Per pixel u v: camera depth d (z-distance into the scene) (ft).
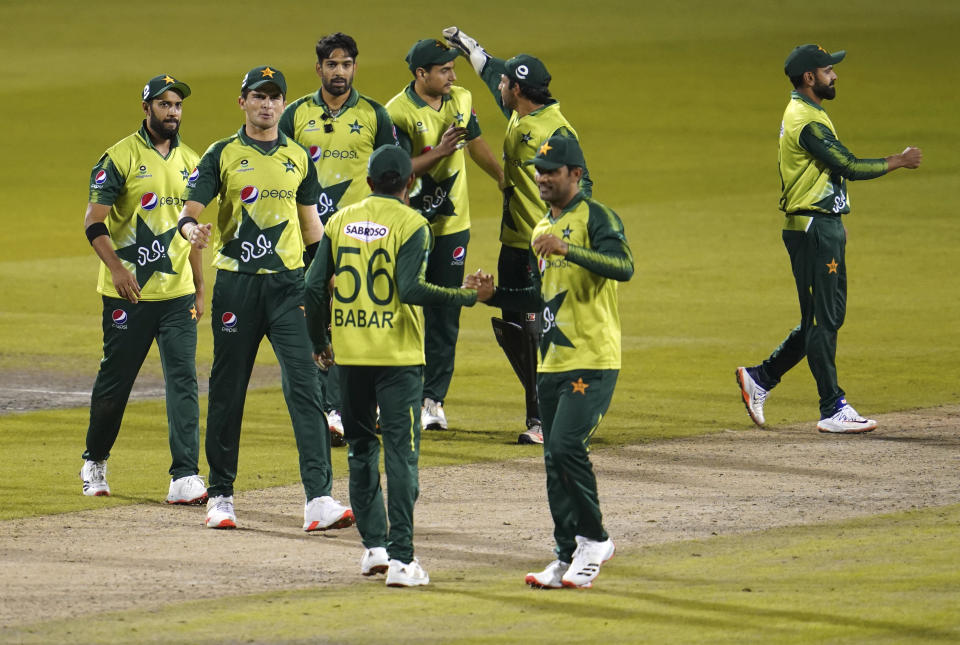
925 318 193.47
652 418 136.56
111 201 107.04
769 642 71.41
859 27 601.62
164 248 107.65
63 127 406.21
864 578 82.99
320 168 129.59
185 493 106.32
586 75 492.54
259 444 127.65
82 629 74.54
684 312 202.59
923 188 316.19
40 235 279.08
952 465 115.65
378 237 84.84
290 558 90.94
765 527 96.84
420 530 97.71
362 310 84.94
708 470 114.93
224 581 84.99
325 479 99.40
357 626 75.00
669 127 406.00
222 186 101.50
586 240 83.56
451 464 118.93
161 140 108.78
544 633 73.51
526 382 127.34
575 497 82.94
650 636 72.74
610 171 346.74
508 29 603.26
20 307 210.59
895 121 406.21
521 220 129.90
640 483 110.63
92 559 90.07
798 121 130.31
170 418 107.34
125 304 107.04
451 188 135.33
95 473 108.78
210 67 505.66
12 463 119.65
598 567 83.20
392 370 84.64
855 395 146.30
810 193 129.49
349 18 629.10
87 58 526.98
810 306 130.00
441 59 133.18
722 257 248.52
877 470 114.21
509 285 132.57
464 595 81.35
